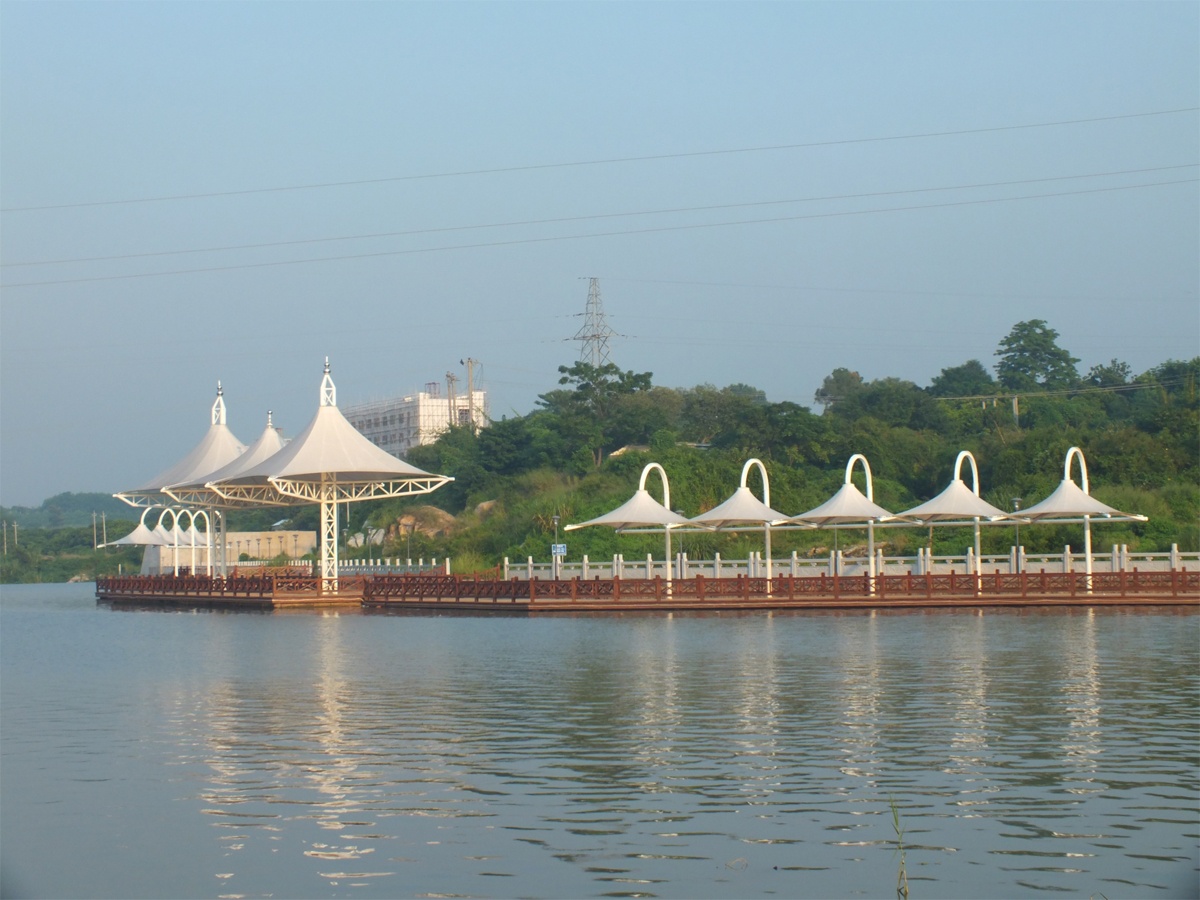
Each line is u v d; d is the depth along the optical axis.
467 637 43.75
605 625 47.94
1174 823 16.20
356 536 107.62
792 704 25.67
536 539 76.38
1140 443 77.62
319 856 15.27
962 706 25.03
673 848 15.36
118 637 48.84
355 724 24.19
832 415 102.44
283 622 55.25
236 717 25.41
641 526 60.50
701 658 34.59
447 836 15.98
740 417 90.56
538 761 20.27
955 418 103.06
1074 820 16.38
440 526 94.06
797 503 79.00
